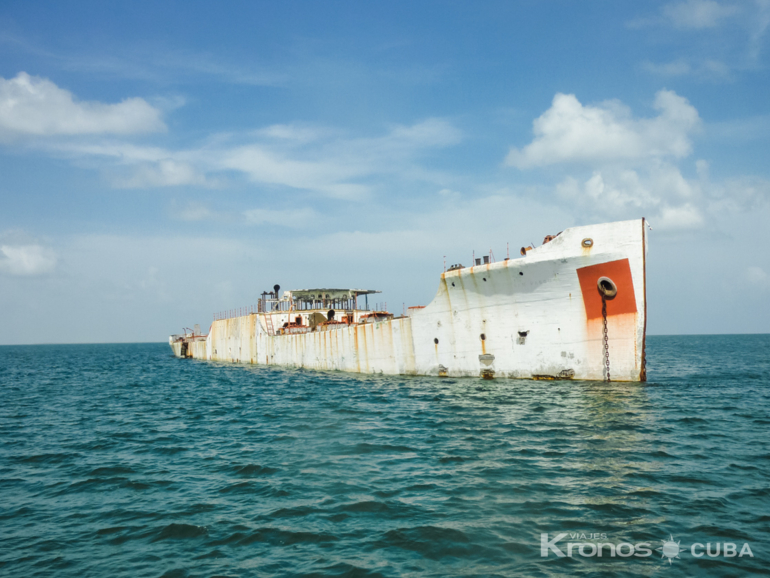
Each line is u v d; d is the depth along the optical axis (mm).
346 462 16172
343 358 41750
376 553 10141
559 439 17734
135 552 10648
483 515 11672
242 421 24141
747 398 26109
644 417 20906
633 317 26266
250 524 11734
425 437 18844
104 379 51969
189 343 86562
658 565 9438
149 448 19516
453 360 32594
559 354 28469
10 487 15258
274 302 59625
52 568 10055
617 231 25953
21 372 65750
